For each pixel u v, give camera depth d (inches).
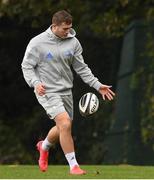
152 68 1691.7
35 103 2347.4
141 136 1697.8
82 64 931.3
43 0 1881.2
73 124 2060.8
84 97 903.1
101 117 2004.2
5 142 2197.3
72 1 1904.5
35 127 2224.4
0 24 2262.6
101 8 1990.7
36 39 901.2
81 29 2059.5
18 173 929.5
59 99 898.1
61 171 967.0
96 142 2009.1
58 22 889.5
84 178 834.2
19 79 2354.8
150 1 1919.3
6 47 2331.4
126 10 1937.7
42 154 949.2
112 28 1916.8
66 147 875.4
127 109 1779.0
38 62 904.9
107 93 935.7
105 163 1941.4
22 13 1931.6
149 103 1681.8
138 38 1749.5
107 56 2171.5
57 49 902.4
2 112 2385.6
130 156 1734.7
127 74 1802.4
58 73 905.5
